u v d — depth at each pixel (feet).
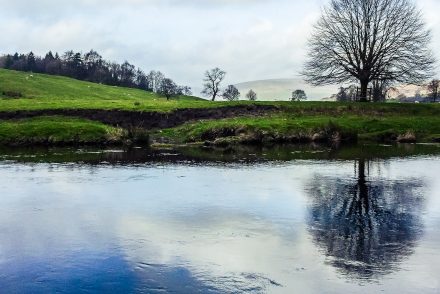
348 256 47.83
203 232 56.03
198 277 42.93
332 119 185.16
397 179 90.63
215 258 47.55
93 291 40.16
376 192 78.64
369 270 44.24
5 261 47.16
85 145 154.51
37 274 43.93
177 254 48.75
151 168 104.37
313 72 226.99
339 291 39.86
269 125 166.09
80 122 175.32
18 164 110.52
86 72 601.62
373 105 204.33
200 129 163.63
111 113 182.80
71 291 40.24
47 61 626.23
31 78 383.86
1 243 52.42
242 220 61.21
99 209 67.00
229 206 68.74
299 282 41.70
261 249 50.11
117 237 54.24
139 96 391.45
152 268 45.09
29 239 53.72
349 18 218.38
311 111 195.52
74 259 47.52
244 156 125.39
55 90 349.41
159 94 379.76
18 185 84.43
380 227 58.08
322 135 164.45
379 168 104.58
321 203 70.64
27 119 179.73
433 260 46.62
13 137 156.66
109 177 92.79
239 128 161.48
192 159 119.65
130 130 159.33
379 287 40.57
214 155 127.75
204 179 90.48
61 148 146.30
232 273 43.83
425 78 211.82
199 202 71.10
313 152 134.21
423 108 205.16
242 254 48.65
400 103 210.59
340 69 221.87
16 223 60.03
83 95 346.33
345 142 162.20
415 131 173.17
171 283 41.68
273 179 90.63
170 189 80.74
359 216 63.26
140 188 81.71
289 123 169.48
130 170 101.55
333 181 88.38
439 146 149.69
